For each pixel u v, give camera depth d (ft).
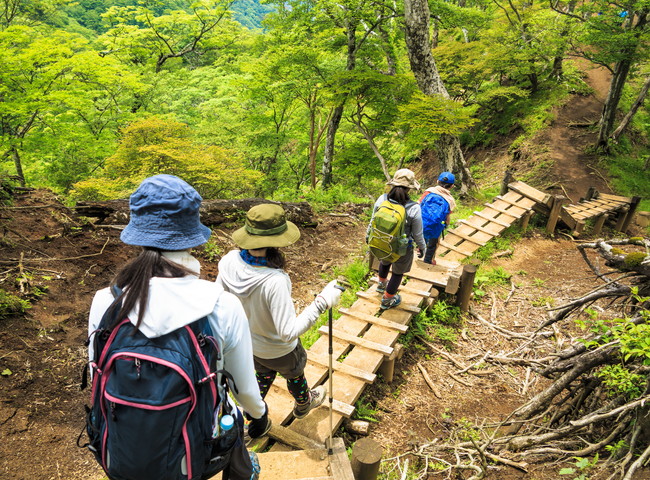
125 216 20.07
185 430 4.21
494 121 67.10
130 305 4.19
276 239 7.57
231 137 53.16
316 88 49.57
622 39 47.14
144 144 32.58
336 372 13.83
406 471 11.76
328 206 32.22
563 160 54.08
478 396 15.78
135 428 4.03
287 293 7.82
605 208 36.22
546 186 50.75
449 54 64.39
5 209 17.94
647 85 53.26
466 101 68.80
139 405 4.02
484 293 23.26
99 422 4.39
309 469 9.40
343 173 52.65
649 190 48.91
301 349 9.34
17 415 10.99
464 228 28.68
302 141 62.03
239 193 36.60
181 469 4.27
